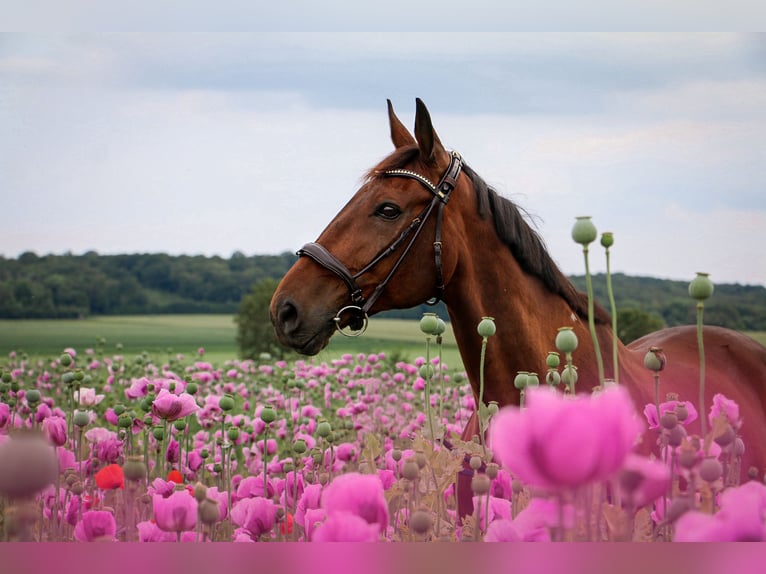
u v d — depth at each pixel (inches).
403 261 141.2
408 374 298.2
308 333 138.6
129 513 93.4
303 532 93.7
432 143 144.6
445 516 90.0
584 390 141.8
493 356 141.7
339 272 139.4
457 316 145.5
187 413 122.3
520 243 143.7
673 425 68.2
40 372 369.7
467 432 147.3
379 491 58.9
